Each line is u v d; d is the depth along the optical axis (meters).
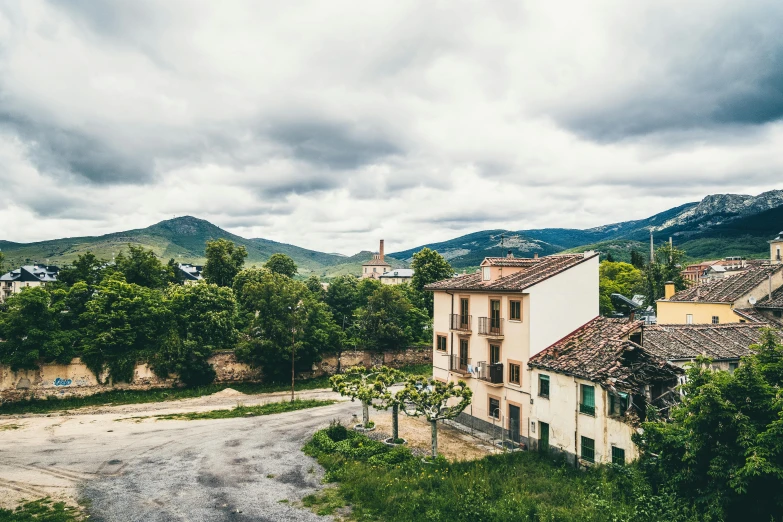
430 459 26.44
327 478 23.84
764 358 15.41
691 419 14.58
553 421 26.44
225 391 49.50
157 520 19.12
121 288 50.47
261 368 54.28
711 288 43.59
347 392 34.72
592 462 23.75
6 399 43.09
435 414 27.23
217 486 22.98
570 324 30.33
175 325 51.66
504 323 31.08
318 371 57.91
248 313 63.09
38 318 45.06
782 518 13.06
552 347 28.94
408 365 62.97
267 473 24.91
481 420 33.03
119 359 47.47
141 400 46.19
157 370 49.22
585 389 24.56
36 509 20.08
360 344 61.78
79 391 45.72
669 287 49.44
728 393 14.48
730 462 13.83
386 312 61.84
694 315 42.50
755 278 41.66
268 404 43.69
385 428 34.59
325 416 38.84
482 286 33.19
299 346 53.53
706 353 29.33
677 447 15.60
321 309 60.56
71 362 45.72
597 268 31.70
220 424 36.31
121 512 19.91
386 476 23.23
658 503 16.06
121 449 29.55
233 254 86.88
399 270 171.25
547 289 29.44
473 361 34.06
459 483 21.72
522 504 18.69
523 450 28.42
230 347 56.03
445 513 18.73
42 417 39.41
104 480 23.92
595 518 16.45
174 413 40.62
